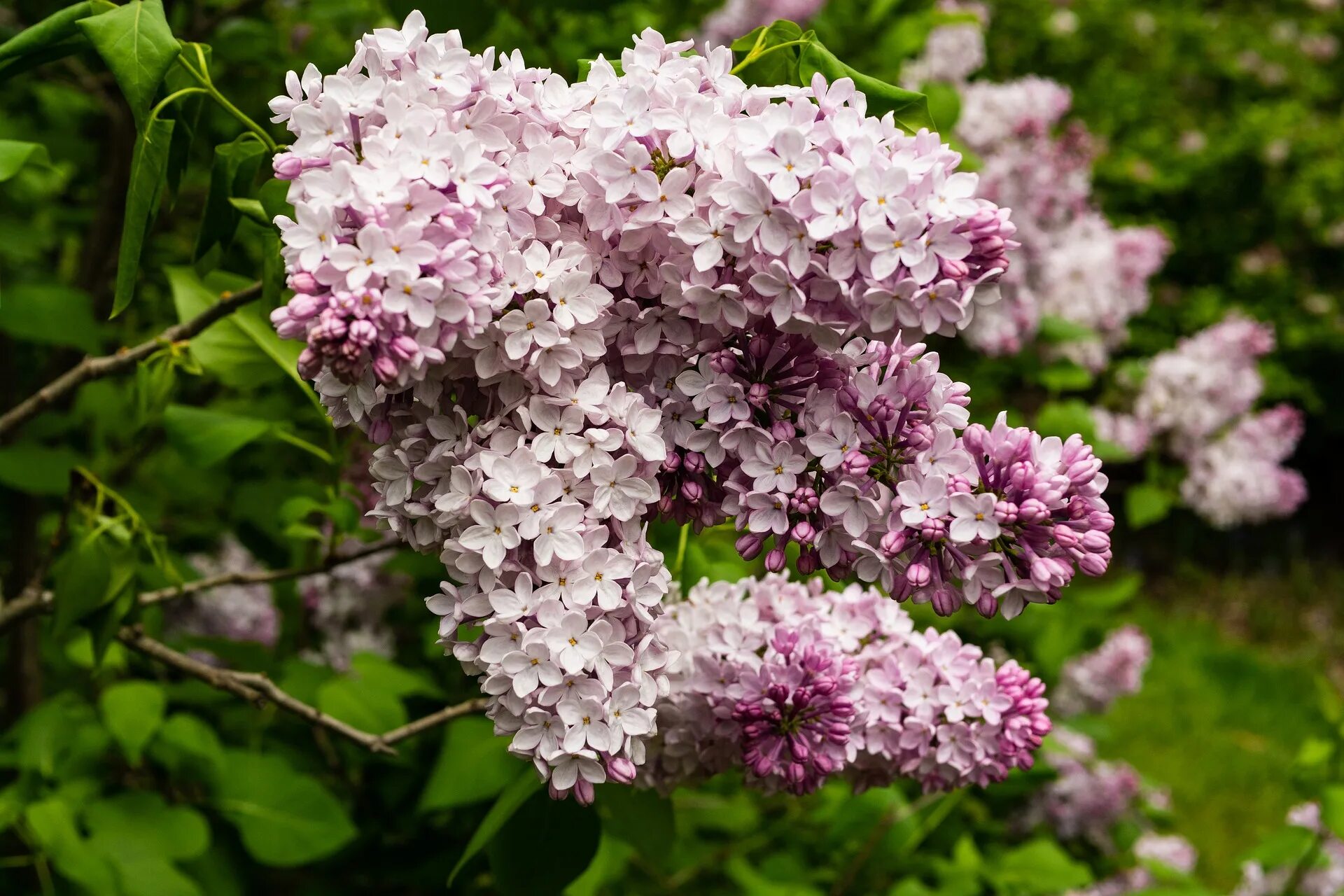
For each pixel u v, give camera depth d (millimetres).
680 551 2045
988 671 1807
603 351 1419
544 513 1380
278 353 2287
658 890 3062
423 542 1457
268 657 2959
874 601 1908
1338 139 10922
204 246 1976
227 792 2650
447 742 2482
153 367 2307
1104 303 4125
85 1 1745
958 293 1373
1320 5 12102
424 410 1437
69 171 3529
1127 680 4008
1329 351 10477
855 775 1918
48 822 2410
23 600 2227
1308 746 3309
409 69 1403
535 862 1913
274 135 3096
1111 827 3934
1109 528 1438
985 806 3791
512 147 1406
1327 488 11102
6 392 3121
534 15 2775
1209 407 4336
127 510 2197
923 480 1446
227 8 3105
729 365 1456
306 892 2879
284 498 2850
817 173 1332
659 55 1499
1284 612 9422
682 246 1406
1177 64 11711
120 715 2543
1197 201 10953
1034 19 11141
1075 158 4059
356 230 1306
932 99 3270
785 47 1767
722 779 3301
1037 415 4383
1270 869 3523
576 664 1369
